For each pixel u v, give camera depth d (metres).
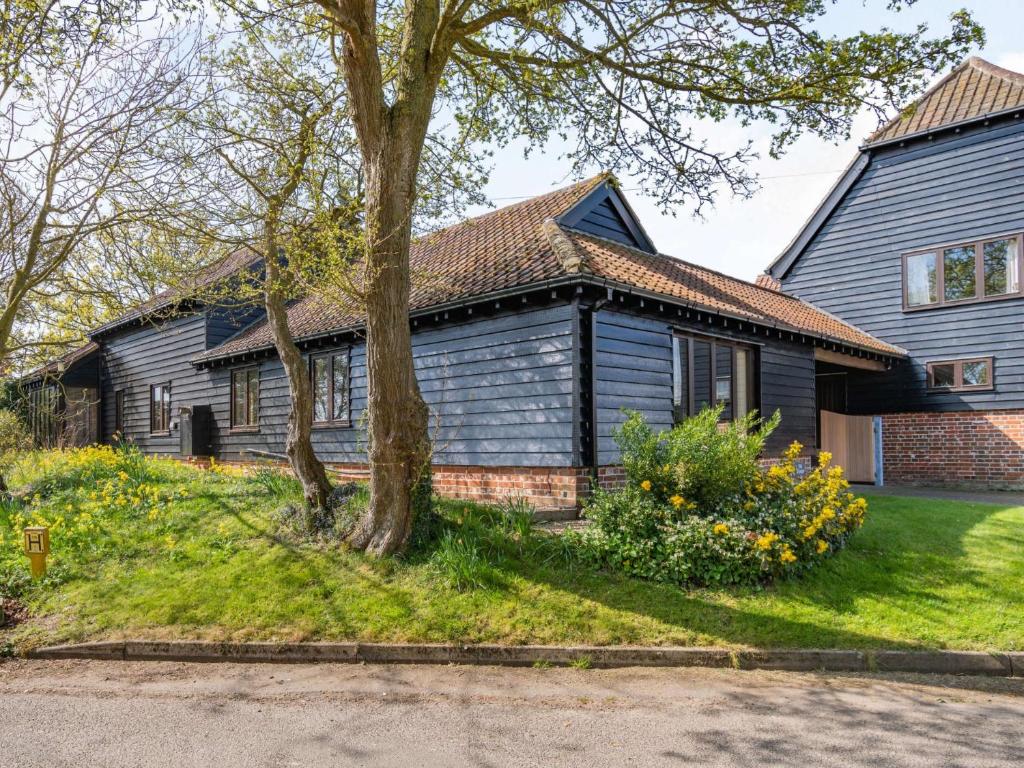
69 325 11.45
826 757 3.84
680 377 11.65
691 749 3.96
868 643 5.61
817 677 5.27
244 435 17.61
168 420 20.95
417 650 5.70
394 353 7.36
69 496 10.30
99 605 6.70
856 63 7.13
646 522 7.28
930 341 16.31
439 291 11.38
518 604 6.27
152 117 9.27
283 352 8.76
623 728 4.27
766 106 8.11
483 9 8.99
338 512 8.20
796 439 14.02
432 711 4.59
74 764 3.84
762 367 13.31
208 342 19.14
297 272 8.01
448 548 6.97
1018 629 5.83
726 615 6.09
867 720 4.38
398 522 7.36
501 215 14.91
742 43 7.98
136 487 10.62
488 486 10.76
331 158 9.70
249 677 5.36
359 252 7.99
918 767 3.71
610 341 10.11
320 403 15.12
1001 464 15.05
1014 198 15.03
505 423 10.56
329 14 8.15
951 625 5.94
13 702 4.86
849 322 17.86
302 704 4.75
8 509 9.49
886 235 17.22
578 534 7.49
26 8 7.28
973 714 4.50
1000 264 15.26
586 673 5.36
